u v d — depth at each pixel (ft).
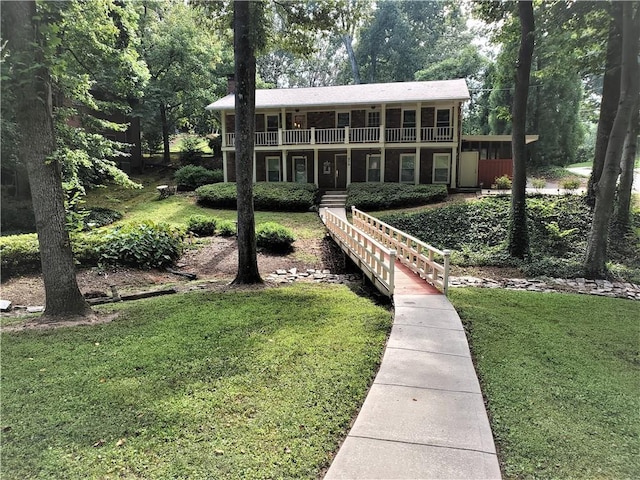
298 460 9.33
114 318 20.33
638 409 12.09
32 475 8.78
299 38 35.70
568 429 10.92
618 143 32.35
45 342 16.71
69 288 20.48
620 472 9.20
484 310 22.68
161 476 8.75
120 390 12.60
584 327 20.08
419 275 28.78
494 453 9.65
